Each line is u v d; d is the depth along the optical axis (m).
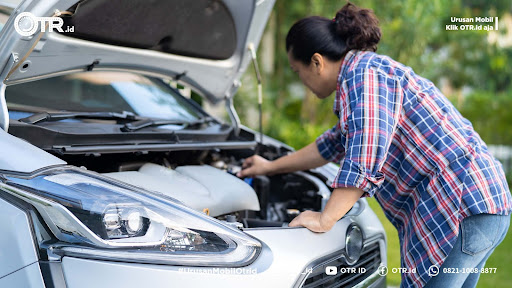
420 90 1.92
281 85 9.59
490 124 10.38
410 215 2.03
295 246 1.76
